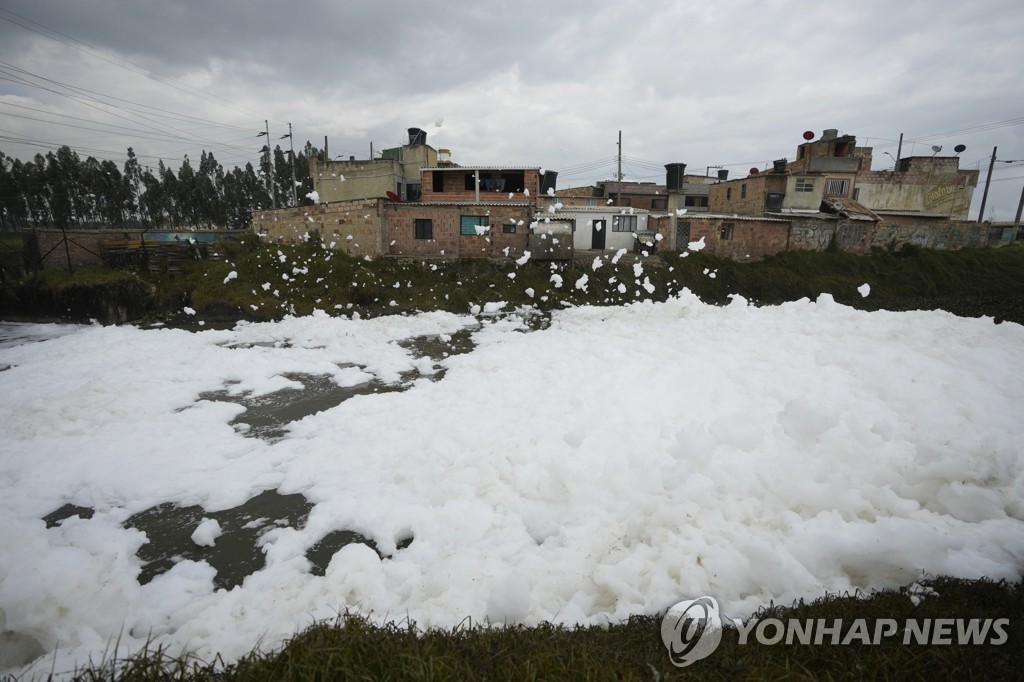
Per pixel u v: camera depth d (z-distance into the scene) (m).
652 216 26.73
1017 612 3.15
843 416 6.19
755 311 12.62
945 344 8.58
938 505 4.63
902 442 5.57
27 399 9.20
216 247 23.11
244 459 6.95
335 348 13.26
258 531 5.47
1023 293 22.39
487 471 5.95
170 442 7.39
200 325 17.50
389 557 4.90
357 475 6.41
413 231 24.03
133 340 14.05
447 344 14.06
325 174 29.30
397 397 9.05
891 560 3.71
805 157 32.31
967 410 6.32
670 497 4.89
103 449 7.09
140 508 5.86
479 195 25.86
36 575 3.70
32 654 3.53
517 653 2.91
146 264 21.41
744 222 27.06
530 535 5.03
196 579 4.71
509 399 8.36
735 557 3.83
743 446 5.43
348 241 23.83
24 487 6.16
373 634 3.08
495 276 22.70
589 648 2.95
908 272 26.62
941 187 32.94
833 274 26.34
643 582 3.84
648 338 11.25
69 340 14.30
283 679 2.66
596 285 23.17
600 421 6.96
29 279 20.11
